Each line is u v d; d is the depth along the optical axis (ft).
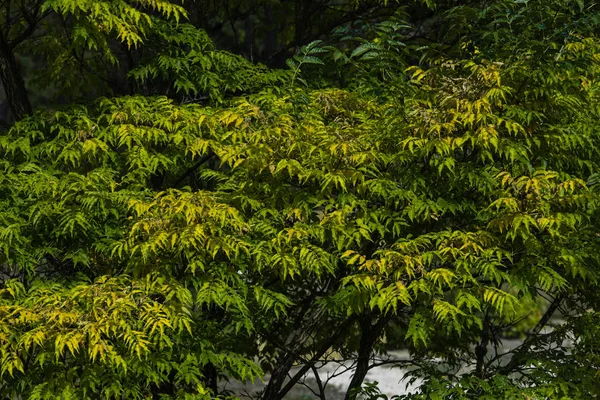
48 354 17.49
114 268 20.61
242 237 19.27
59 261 21.16
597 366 20.59
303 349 25.54
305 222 19.54
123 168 22.54
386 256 18.28
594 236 20.31
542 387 19.53
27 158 22.03
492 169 19.76
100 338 16.58
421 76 20.43
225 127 20.81
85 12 21.11
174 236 17.48
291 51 34.65
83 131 20.65
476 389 20.15
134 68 23.80
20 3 26.20
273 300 19.44
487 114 18.42
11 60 25.18
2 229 19.12
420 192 19.67
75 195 20.16
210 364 24.88
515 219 17.94
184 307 18.16
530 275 19.12
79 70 29.99
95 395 18.34
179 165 25.50
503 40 21.62
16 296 19.11
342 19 31.78
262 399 24.03
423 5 30.71
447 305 17.99
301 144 19.30
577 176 21.66
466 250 18.70
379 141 19.80
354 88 25.20
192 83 23.75
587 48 22.45
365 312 22.80
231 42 37.24
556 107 20.43
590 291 22.71
